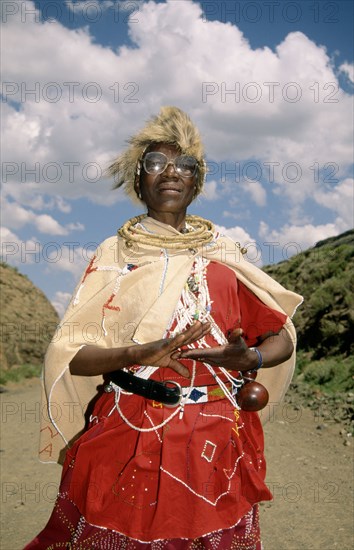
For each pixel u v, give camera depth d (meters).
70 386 2.76
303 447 7.41
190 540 2.47
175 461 2.49
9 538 4.77
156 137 2.87
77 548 2.49
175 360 2.51
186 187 2.84
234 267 2.80
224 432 2.58
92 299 2.63
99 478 2.52
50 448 2.92
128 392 2.61
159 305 2.57
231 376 2.69
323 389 11.37
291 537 4.68
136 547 2.44
